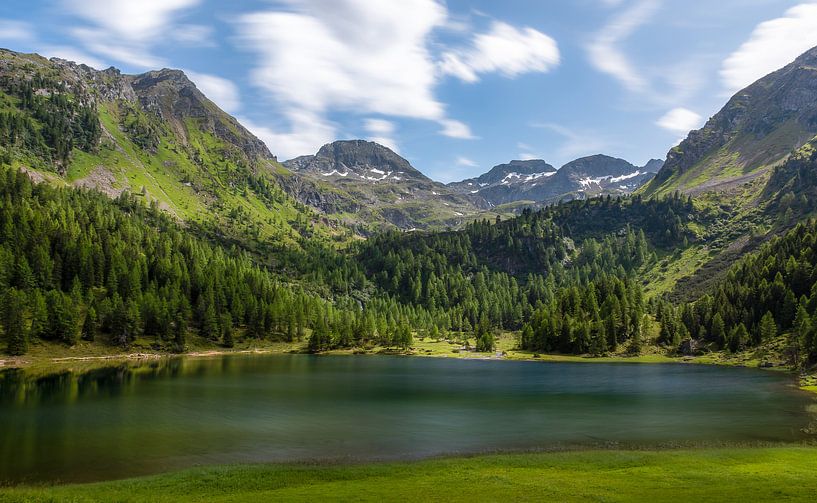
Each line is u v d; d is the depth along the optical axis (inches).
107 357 7500.0
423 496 1865.2
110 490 2022.6
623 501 1755.7
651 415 3708.2
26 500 1841.8
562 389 5191.9
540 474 2177.7
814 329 6432.1
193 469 2353.6
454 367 7544.3
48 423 3390.7
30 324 7480.3
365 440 2982.3
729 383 5516.7
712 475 2075.5
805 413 3703.3
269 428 3312.0
